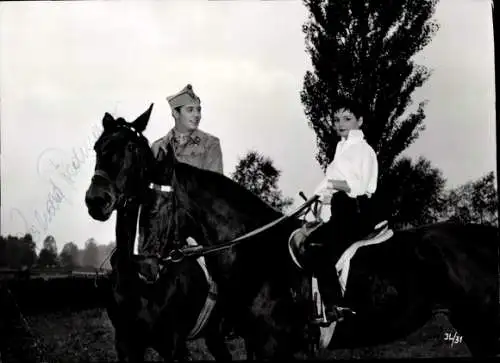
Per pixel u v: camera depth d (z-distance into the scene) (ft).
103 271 15.16
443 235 11.41
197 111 17.84
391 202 23.63
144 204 10.36
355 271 10.87
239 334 11.50
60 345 17.42
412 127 24.06
